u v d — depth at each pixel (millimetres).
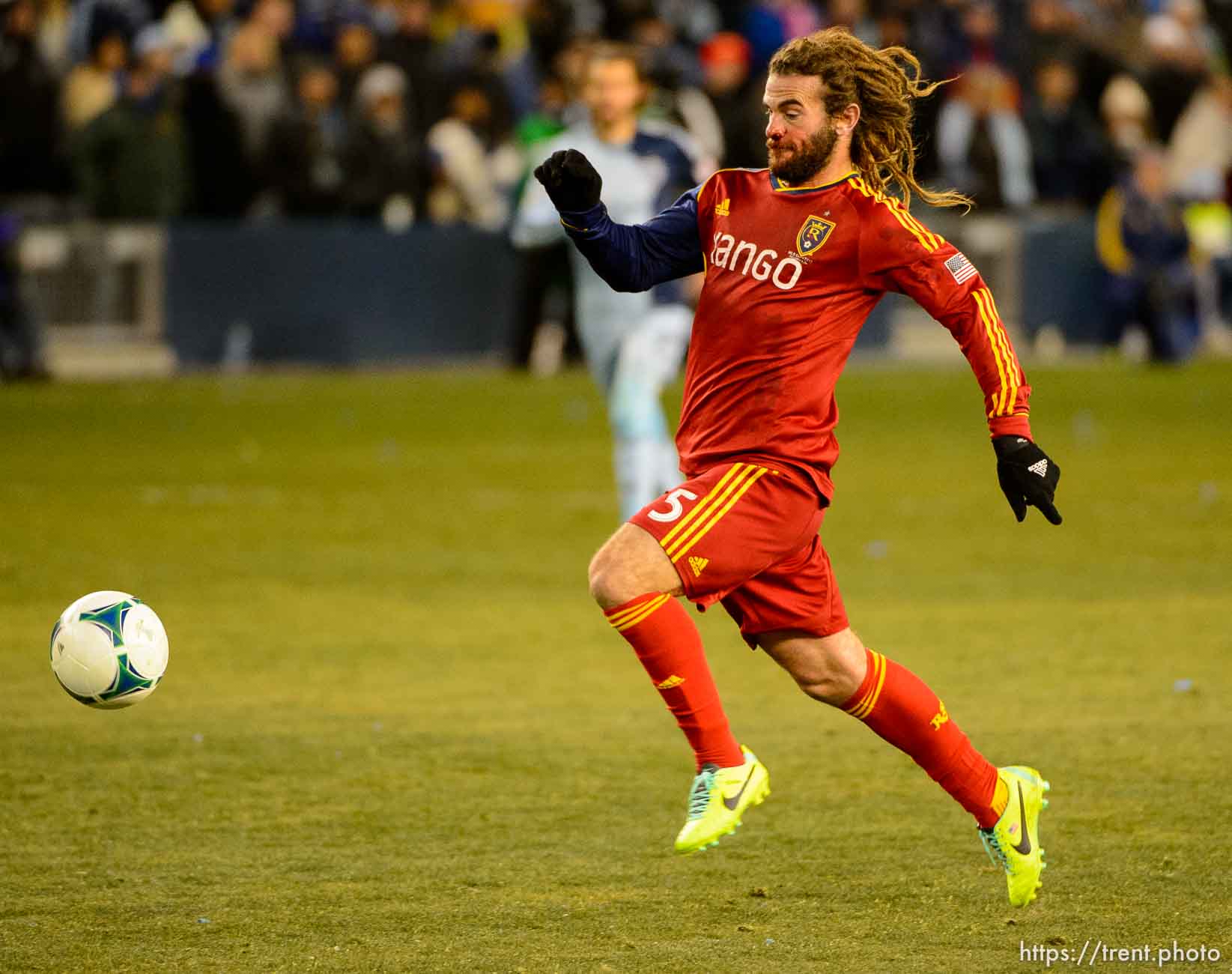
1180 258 77312
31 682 27141
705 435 18047
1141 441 54656
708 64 73938
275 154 70188
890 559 36844
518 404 63688
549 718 25234
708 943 16812
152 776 22328
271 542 38625
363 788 21859
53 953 16500
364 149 72000
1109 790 21594
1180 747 23438
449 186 74688
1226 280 85812
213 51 72500
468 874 18734
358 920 17375
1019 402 17500
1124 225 77062
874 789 21875
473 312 74875
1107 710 25359
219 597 33125
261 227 70812
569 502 43875
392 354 73500
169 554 37125
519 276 73375
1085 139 84188
